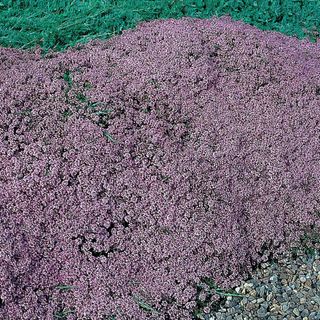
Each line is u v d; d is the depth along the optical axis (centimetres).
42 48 138
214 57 132
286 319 107
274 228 117
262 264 116
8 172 106
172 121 121
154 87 122
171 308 105
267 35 149
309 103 130
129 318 104
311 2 170
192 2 160
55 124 112
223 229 112
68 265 105
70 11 150
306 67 138
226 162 118
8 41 141
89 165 109
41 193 106
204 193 114
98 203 108
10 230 103
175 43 131
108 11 153
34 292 102
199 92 125
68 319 102
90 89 120
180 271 109
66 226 107
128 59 128
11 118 112
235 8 163
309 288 112
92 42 138
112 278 105
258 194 119
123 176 111
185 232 110
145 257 109
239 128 122
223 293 110
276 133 123
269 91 129
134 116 118
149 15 156
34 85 117
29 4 153
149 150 115
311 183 122
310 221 119
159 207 110
